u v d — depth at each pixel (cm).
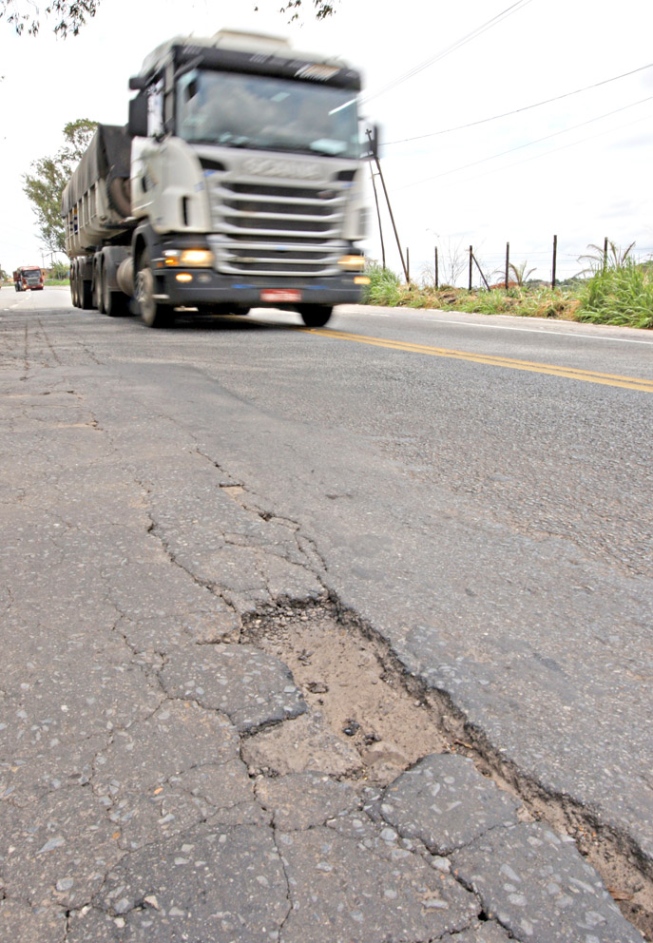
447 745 144
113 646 174
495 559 229
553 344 830
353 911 105
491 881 110
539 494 295
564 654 175
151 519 254
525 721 149
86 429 381
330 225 827
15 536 237
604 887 111
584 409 459
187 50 749
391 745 143
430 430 401
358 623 188
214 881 109
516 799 129
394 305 1870
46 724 145
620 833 121
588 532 254
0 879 110
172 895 107
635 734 146
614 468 333
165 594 200
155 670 164
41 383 518
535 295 1520
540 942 101
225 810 123
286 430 393
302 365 632
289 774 133
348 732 147
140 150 878
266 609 195
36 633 178
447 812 124
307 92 804
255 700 154
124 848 115
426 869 112
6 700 152
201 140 761
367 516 264
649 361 679
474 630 184
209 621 186
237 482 297
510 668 168
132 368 595
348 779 132
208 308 1059
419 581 211
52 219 6450
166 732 143
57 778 130
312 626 188
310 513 265
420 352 734
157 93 798
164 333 887
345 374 585
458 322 1181
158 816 122
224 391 501
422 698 159
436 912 105
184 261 782
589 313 1209
